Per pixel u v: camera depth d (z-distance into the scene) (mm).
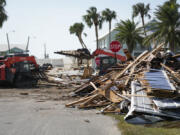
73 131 5406
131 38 39875
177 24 31234
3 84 16984
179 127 5812
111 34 47125
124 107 7738
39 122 6277
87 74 20641
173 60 12117
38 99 11141
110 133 5258
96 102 9234
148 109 6895
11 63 16906
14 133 5211
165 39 31219
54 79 19469
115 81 10469
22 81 17781
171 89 7488
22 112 7781
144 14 47719
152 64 11086
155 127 5887
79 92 12461
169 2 32500
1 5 28750
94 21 51438
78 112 7863
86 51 22141
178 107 6891
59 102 10242
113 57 20656
